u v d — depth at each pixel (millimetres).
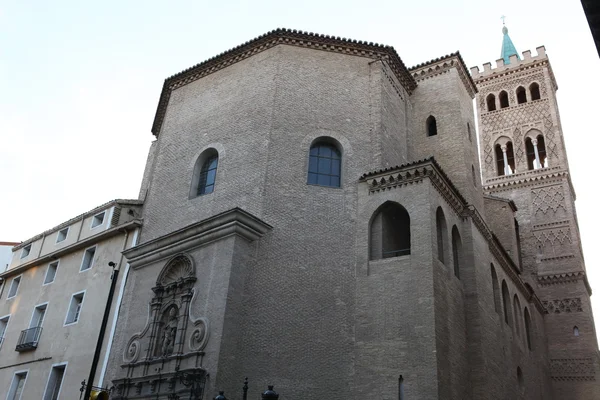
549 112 52375
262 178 26719
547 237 46875
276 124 28312
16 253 43188
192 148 31141
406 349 22219
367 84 30906
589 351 41500
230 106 30719
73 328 32688
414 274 23531
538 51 56031
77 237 37188
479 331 25938
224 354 22016
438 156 33969
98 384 27562
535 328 39812
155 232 30250
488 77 57312
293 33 30875
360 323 23844
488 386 25141
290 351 23250
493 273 31406
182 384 22094
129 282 29078
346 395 22641
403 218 28297
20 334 36406
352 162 28141
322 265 25281
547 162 50156
